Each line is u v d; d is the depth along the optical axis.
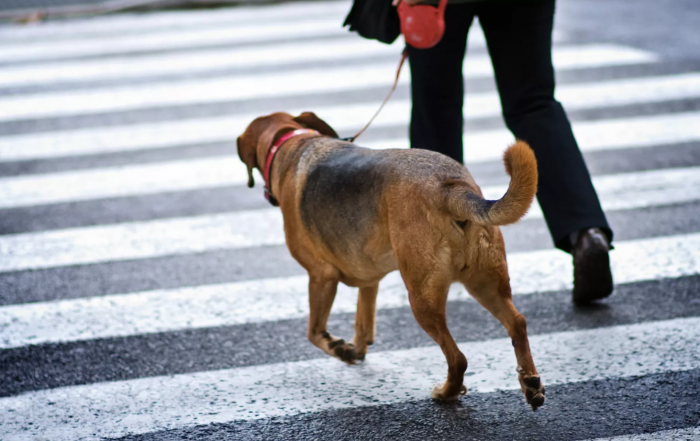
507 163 3.21
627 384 3.81
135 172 7.58
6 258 5.86
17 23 14.31
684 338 4.24
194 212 6.64
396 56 11.11
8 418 3.77
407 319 4.73
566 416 3.57
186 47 12.02
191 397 3.91
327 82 10.00
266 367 4.21
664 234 5.75
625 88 9.25
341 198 3.79
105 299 5.14
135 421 3.69
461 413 3.63
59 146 8.29
